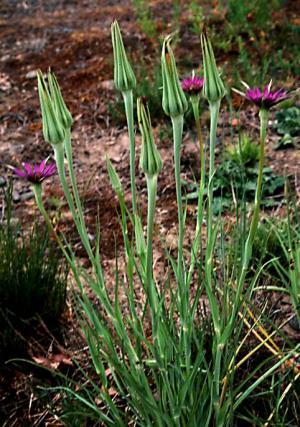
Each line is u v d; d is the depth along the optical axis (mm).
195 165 3754
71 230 3322
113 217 3412
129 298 1761
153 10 6086
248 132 3969
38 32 5887
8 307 2635
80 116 4438
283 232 2754
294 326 2426
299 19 5363
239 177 3439
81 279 2881
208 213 1724
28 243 3135
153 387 2082
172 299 1751
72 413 1897
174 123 1544
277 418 1873
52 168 1629
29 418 2238
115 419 1883
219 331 1671
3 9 6598
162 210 3408
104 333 1728
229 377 1812
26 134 4305
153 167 1486
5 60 5387
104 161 3951
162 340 1756
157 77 4332
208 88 1606
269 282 2604
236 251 1957
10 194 2746
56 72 5113
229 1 5523
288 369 2061
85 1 6660
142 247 1725
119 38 1593
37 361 2459
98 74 4984
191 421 1762
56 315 2656
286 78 4488
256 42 4910
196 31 5336
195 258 1688
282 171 3553
